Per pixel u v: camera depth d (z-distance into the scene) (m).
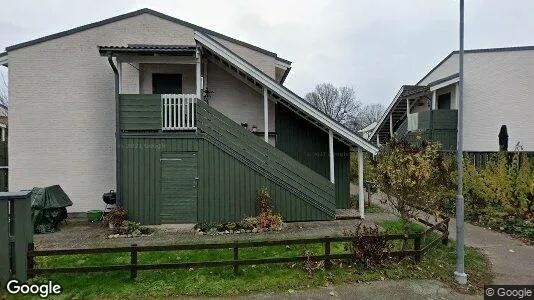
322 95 69.00
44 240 8.23
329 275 5.97
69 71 11.58
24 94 11.41
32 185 11.42
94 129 11.66
